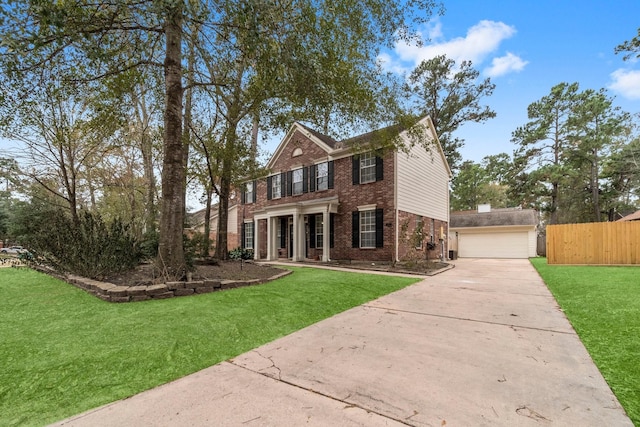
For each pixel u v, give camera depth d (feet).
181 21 20.21
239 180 38.75
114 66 22.47
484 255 76.23
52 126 32.81
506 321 15.29
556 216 88.94
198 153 35.37
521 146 90.33
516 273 36.35
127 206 55.77
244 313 15.80
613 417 6.97
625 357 10.19
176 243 21.67
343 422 6.81
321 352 11.18
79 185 48.39
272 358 10.62
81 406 7.50
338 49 23.07
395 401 7.72
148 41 20.98
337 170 50.98
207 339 12.19
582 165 84.43
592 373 9.24
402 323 14.99
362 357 10.68
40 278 25.13
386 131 32.48
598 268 35.27
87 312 15.02
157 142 36.83
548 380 8.84
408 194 48.03
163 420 6.86
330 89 24.06
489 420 6.88
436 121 91.71
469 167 116.06
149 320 13.94
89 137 35.35
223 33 20.90
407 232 45.16
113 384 8.59
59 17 12.32
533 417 7.00
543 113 86.02
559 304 18.80
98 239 22.31
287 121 31.24
